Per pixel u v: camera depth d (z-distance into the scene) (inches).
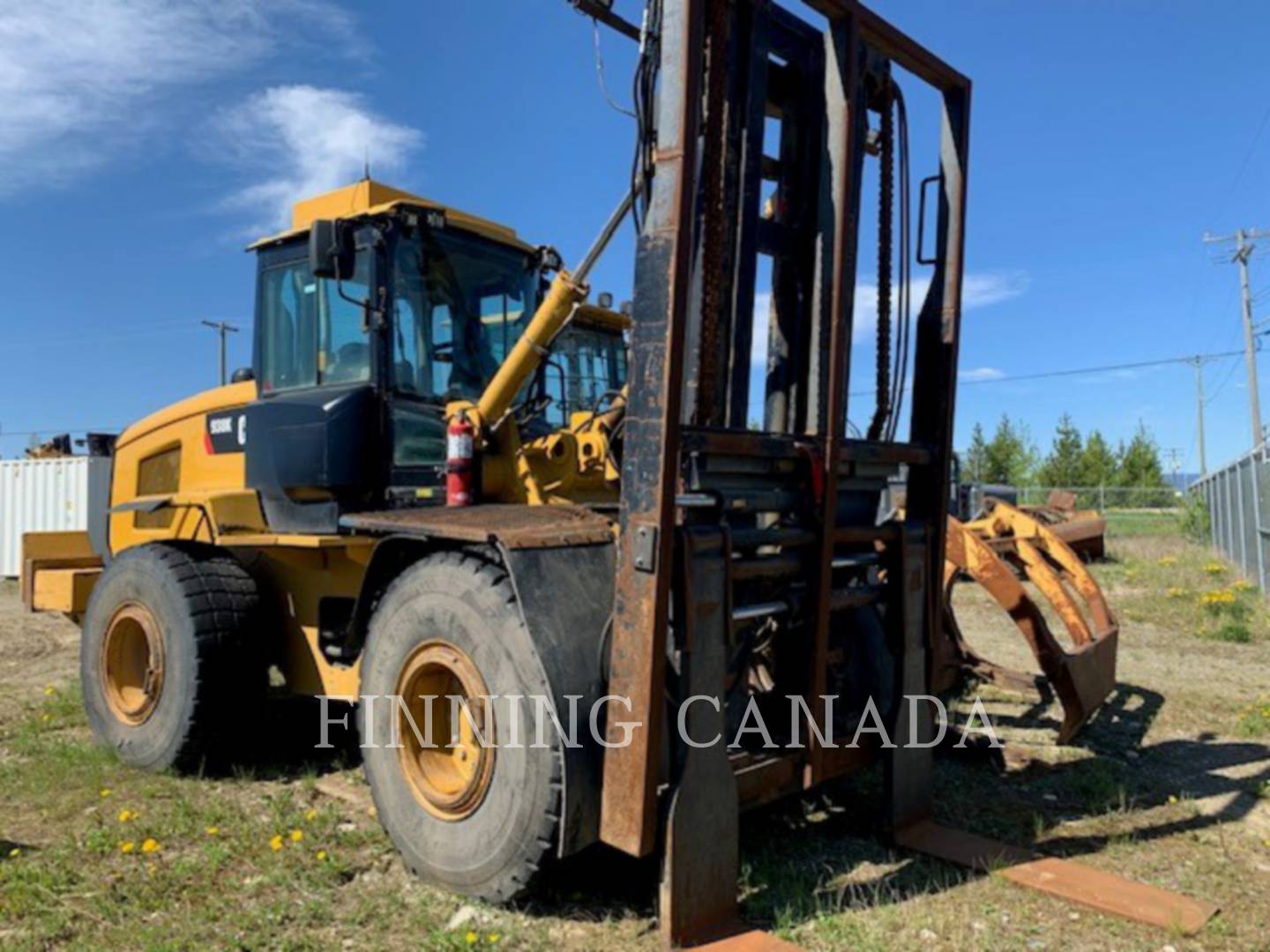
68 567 266.4
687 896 124.4
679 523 132.0
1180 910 134.4
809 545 148.6
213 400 222.1
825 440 150.0
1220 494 770.8
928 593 171.3
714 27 135.7
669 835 123.4
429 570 145.2
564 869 142.6
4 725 232.8
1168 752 216.7
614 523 145.2
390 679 148.8
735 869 131.3
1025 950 124.6
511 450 179.2
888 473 169.6
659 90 125.1
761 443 139.6
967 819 173.6
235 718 192.2
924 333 176.4
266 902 135.3
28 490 666.8
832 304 150.8
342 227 178.5
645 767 120.8
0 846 154.6
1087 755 211.9
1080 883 143.1
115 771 194.7
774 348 162.2
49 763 197.5
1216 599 430.6
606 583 137.7
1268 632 377.4
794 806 177.8
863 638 176.6
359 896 138.1
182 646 189.3
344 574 187.2
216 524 201.3
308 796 179.5
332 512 183.8
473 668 137.3
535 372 203.6
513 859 129.6
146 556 200.5
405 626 147.2
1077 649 216.4
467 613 137.8
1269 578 509.0
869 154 176.4
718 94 136.4
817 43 159.9
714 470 134.2
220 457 210.2
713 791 128.3
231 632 190.7
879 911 134.9
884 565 165.9
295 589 198.2
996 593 211.8
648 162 135.8
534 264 214.8
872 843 161.5
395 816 146.8
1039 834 165.2
